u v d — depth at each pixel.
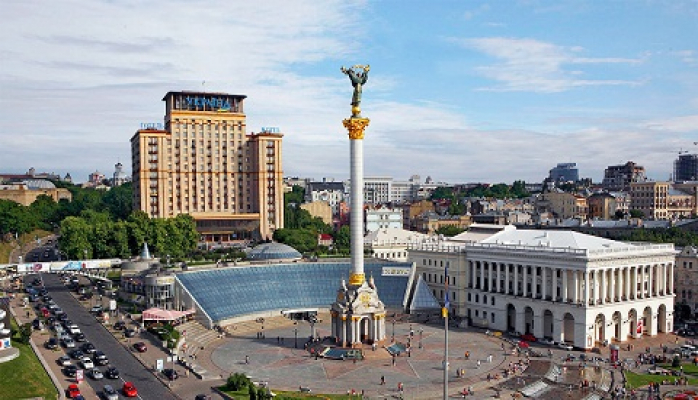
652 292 187.50
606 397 129.00
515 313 190.75
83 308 194.50
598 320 174.25
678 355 159.12
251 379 139.25
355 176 169.88
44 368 132.00
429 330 195.25
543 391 133.88
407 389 133.00
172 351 150.00
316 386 134.88
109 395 117.19
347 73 168.88
